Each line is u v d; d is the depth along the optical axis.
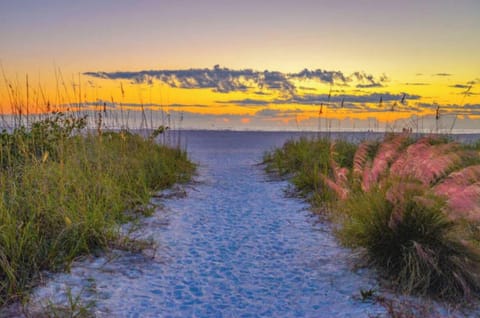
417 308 4.01
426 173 4.69
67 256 4.88
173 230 6.59
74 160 7.12
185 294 4.45
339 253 5.59
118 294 4.31
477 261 4.34
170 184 9.79
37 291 4.15
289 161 12.55
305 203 8.48
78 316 3.76
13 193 5.49
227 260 5.43
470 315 3.91
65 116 8.70
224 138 32.72
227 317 3.99
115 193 7.10
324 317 3.99
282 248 5.88
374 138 10.26
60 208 5.45
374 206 4.97
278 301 4.33
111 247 5.45
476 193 4.13
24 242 4.64
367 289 4.48
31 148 7.77
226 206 8.38
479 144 9.89
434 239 4.53
